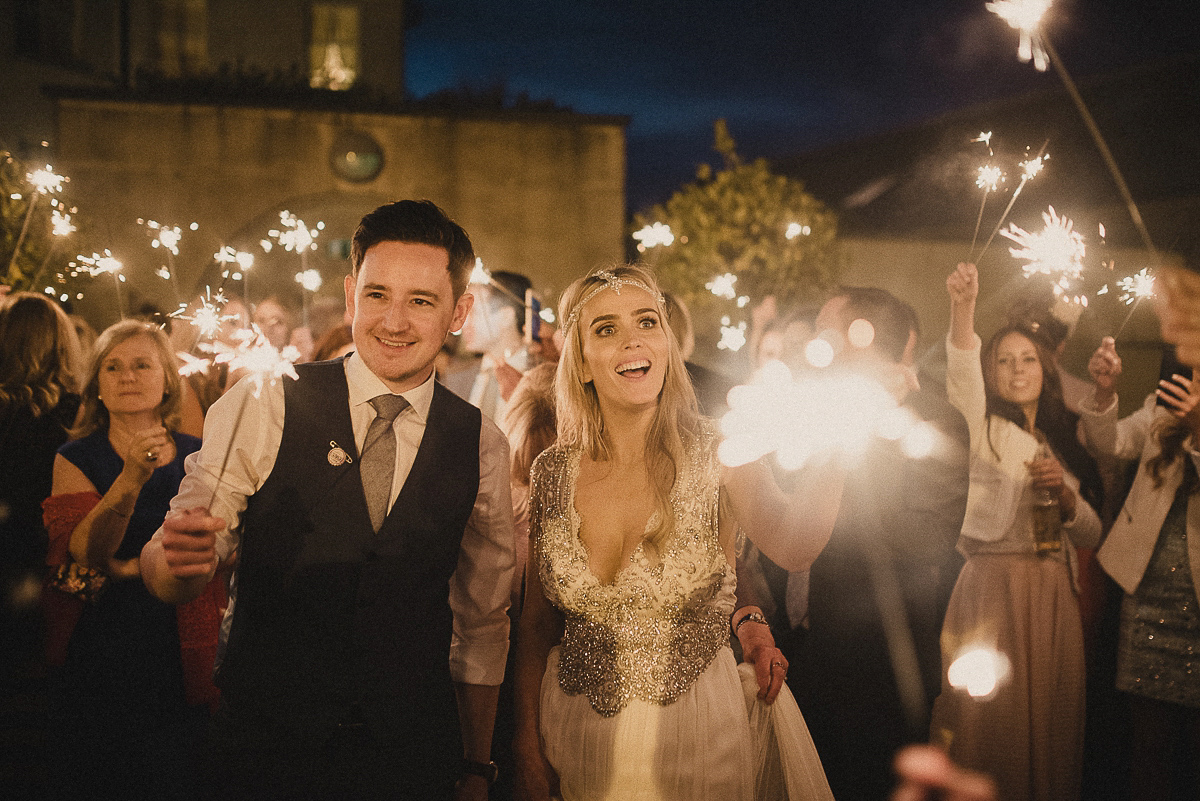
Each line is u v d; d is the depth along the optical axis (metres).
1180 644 2.74
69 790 2.46
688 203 7.64
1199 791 2.76
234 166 9.04
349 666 1.77
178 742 2.52
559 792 1.96
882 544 2.48
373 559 1.79
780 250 7.40
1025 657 2.82
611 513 1.97
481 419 2.01
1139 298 2.37
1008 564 2.87
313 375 1.88
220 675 1.81
